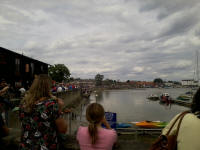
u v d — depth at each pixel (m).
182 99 55.72
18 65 23.42
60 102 2.46
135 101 62.03
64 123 2.39
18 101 8.41
